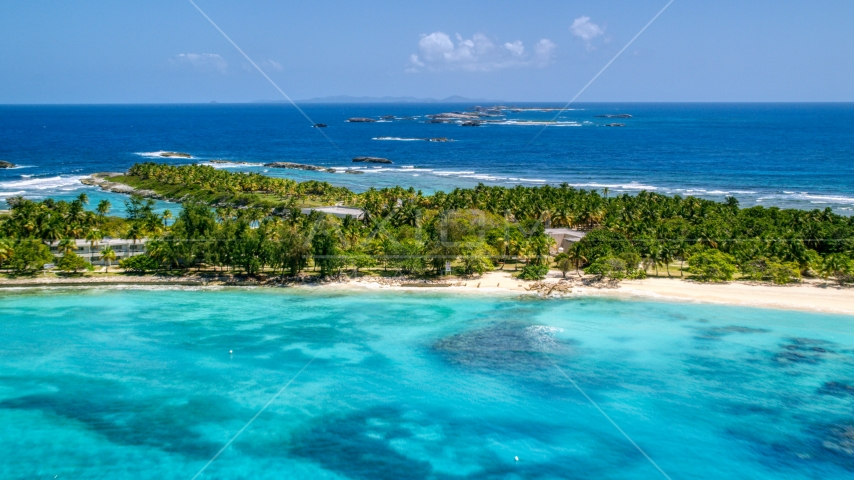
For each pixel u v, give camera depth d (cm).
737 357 7962
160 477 5531
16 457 5775
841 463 5753
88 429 6250
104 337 8519
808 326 9019
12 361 7706
